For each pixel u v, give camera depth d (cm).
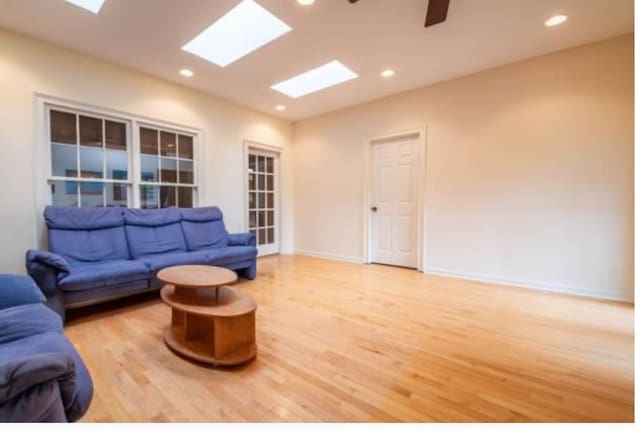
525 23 259
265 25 285
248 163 491
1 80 266
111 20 254
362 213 475
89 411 138
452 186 382
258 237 525
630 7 238
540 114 321
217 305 191
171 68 345
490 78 349
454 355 191
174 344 194
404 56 318
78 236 289
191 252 344
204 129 423
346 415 137
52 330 138
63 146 305
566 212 311
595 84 293
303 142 551
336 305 282
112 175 341
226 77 370
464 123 370
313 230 540
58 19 252
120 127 347
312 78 406
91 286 244
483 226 361
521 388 157
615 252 289
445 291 325
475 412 139
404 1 229
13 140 272
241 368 175
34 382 80
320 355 191
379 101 446
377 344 205
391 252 456
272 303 287
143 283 279
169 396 150
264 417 135
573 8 239
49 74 290
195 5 234
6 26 262
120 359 185
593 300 291
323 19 252
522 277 338
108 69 329
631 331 224
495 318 249
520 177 335
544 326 233
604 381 163
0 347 120
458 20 254
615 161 287
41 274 222
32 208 282
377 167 464
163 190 388
